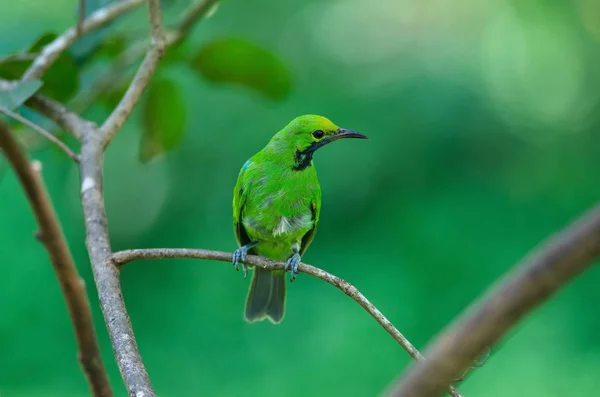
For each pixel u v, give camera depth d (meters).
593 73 17.14
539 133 16.62
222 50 6.01
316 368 13.29
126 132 17.61
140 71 4.88
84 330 4.52
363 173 16.20
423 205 15.91
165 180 17.39
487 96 16.62
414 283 14.76
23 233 14.04
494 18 17.36
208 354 14.25
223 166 16.59
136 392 2.87
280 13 17.45
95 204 4.11
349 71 17.30
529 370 12.86
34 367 13.42
